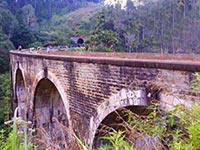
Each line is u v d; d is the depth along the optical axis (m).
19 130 2.54
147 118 3.85
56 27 90.44
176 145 2.40
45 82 15.83
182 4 56.31
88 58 9.62
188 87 5.23
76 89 10.73
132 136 2.78
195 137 2.30
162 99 5.88
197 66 5.01
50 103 17.27
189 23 52.09
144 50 54.72
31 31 66.75
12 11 81.56
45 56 14.27
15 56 23.30
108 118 8.52
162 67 6.04
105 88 8.67
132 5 68.88
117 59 7.89
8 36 60.62
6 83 38.31
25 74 19.34
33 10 91.00
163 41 53.91
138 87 6.91
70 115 11.22
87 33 77.50
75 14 105.38
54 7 116.00
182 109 2.91
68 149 2.71
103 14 59.19
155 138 2.84
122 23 58.19
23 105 24.95
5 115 26.16
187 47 48.34
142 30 58.56
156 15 60.41
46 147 2.78
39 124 16.88
